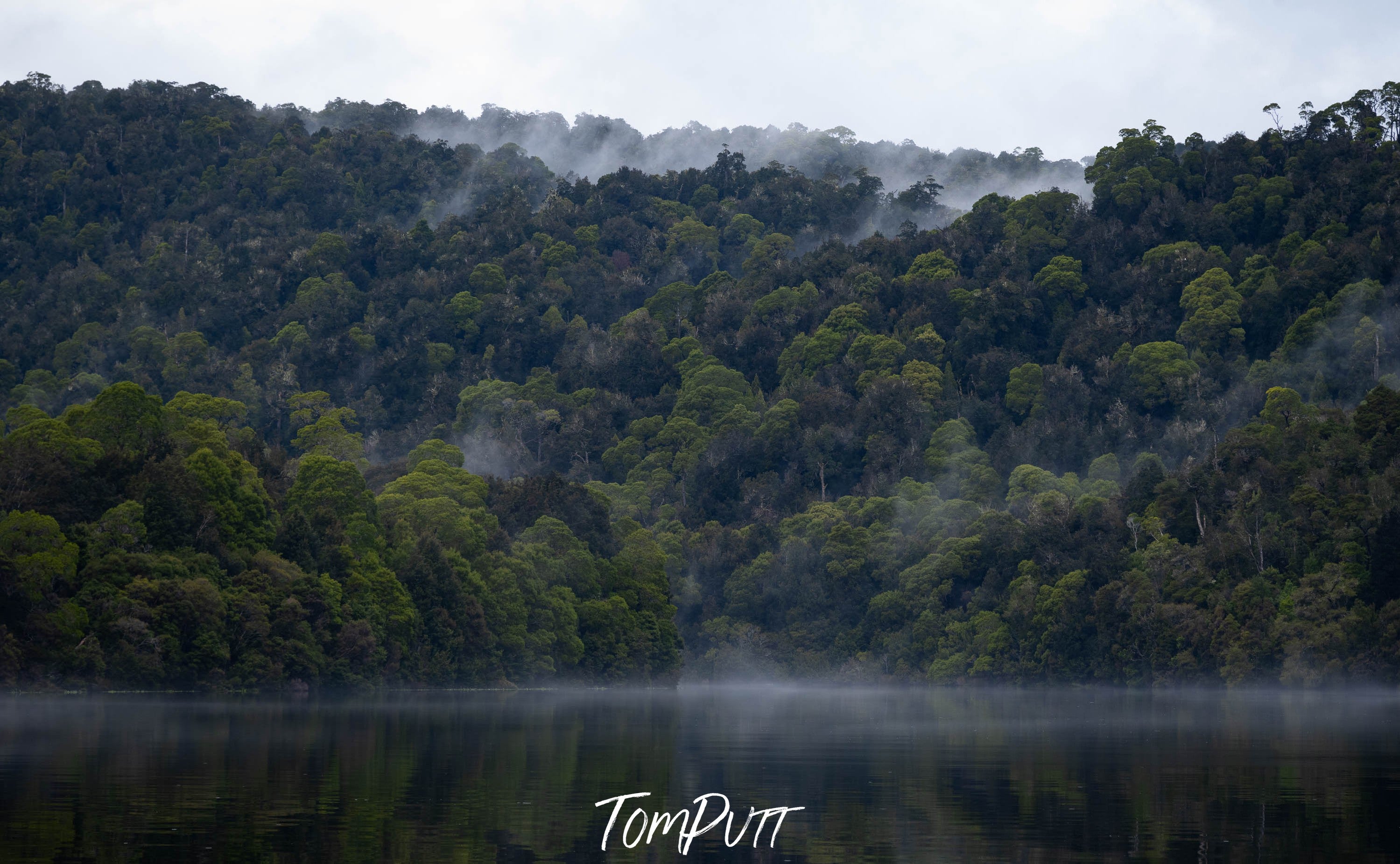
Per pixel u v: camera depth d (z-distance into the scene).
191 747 51.12
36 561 91.00
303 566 113.94
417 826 33.22
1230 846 31.72
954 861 30.00
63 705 78.81
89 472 108.19
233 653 100.88
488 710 87.12
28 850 29.20
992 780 44.72
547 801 37.84
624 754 53.19
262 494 120.81
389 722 70.12
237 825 32.72
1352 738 64.44
